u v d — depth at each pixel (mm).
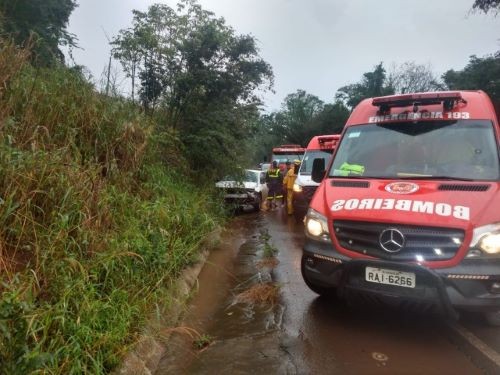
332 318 4527
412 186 4230
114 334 3248
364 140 5238
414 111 5184
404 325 4312
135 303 3887
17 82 5441
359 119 5547
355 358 3656
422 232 3672
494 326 4191
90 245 3988
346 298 4047
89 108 6199
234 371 3465
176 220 6328
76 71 6879
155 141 7535
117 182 5840
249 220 12078
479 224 3564
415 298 3625
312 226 4348
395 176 4656
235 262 7020
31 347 2662
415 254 3676
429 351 3766
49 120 5477
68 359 2736
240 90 12008
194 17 11438
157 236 5168
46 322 2756
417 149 4824
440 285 3520
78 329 2941
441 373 3393
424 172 4570
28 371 2406
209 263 6633
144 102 10820
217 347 3900
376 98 5461
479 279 3479
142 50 10812
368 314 4605
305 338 4059
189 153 10641
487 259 3498
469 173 4359
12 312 2578
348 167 5051
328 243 4168
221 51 11578
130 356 3334
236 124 11844
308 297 5195
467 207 3729
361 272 3877
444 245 3594
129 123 6699
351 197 4293
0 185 3947
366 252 3891
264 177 15055
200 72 11047
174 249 5531
